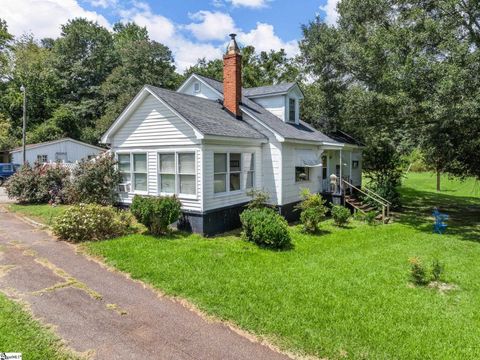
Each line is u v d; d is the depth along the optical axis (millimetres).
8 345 5090
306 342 5391
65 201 18438
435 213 15789
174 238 11633
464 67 13453
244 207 14852
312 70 26031
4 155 41344
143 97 13945
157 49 52312
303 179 17969
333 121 24844
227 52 16625
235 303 6676
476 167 19859
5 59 49031
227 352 5133
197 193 12695
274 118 18344
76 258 9320
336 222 16141
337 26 24516
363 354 5102
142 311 6375
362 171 27750
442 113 13289
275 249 10992
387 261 10117
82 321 5938
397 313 6520
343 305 6770
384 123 19547
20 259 9109
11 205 18391
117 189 15734
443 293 7766
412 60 14320
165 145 13578
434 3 16484
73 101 53469
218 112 15641
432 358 5078
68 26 57438
